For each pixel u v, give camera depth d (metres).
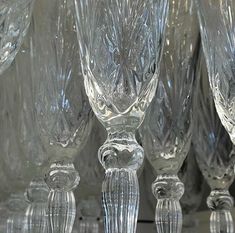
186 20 0.38
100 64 0.30
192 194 0.52
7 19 0.30
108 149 0.29
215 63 0.33
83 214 0.49
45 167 0.40
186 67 0.38
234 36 0.32
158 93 0.38
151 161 0.39
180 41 0.38
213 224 0.42
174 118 0.38
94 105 0.30
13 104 0.44
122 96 0.29
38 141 0.41
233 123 0.32
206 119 0.44
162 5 0.30
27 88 0.41
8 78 0.44
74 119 0.36
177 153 0.38
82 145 0.36
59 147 0.36
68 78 0.36
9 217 0.45
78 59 0.36
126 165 0.29
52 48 0.36
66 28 0.36
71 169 0.36
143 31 0.30
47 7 0.36
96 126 0.45
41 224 0.40
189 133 0.38
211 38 0.33
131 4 0.30
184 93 0.38
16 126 0.44
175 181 0.38
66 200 0.35
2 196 0.47
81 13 0.31
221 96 0.32
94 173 0.48
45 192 0.41
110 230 0.29
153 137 0.38
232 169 0.43
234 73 0.32
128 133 0.30
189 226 0.52
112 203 0.29
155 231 0.54
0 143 0.46
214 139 0.43
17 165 0.45
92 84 0.30
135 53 0.30
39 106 0.36
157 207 0.38
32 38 0.37
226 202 0.42
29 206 0.41
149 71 0.30
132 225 0.29
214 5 0.33
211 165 0.43
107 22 0.30
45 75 0.36
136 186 0.29
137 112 0.30
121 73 0.30
